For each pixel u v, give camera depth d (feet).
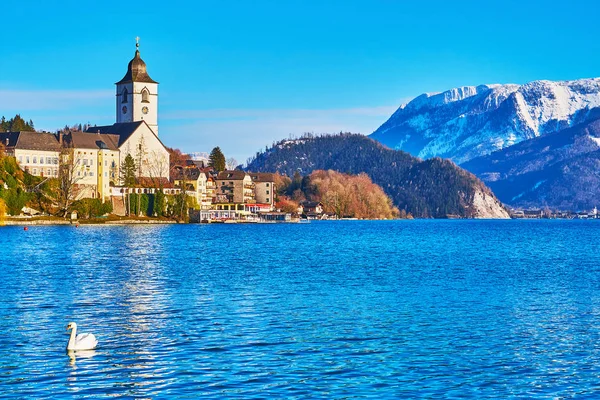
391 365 193.98
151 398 168.25
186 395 169.99
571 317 260.42
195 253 528.22
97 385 176.35
